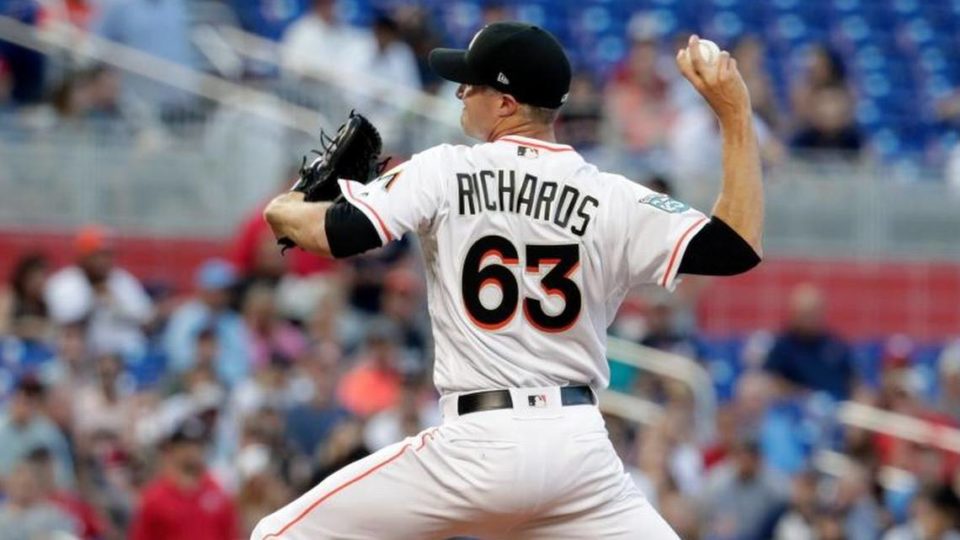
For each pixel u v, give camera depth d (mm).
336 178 24078
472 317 23750
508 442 23516
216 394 46500
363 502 23828
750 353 60312
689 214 23609
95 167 60969
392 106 61094
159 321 52656
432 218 23797
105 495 44656
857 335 65562
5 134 60719
